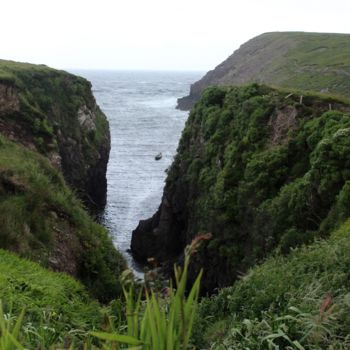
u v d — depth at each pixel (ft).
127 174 171.94
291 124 77.56
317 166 60.08
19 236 40.37
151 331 8.92
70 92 134.82
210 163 94.17
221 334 22.57
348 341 16.15
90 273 46.73
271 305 22.21
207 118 101.40
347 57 232.53
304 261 29.71
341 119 67.00
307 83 197.47
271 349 15.72
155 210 132.36
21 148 64.75
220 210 81.35
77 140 127.03
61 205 50.80
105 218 126.11
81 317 28.86
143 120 323.16
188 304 9.19
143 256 105.70
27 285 29.58
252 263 68.23
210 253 81.20
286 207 64.90
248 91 91.50
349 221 45.91
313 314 18.10
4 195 45.62
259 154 77.77
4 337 9.16
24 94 101.24
